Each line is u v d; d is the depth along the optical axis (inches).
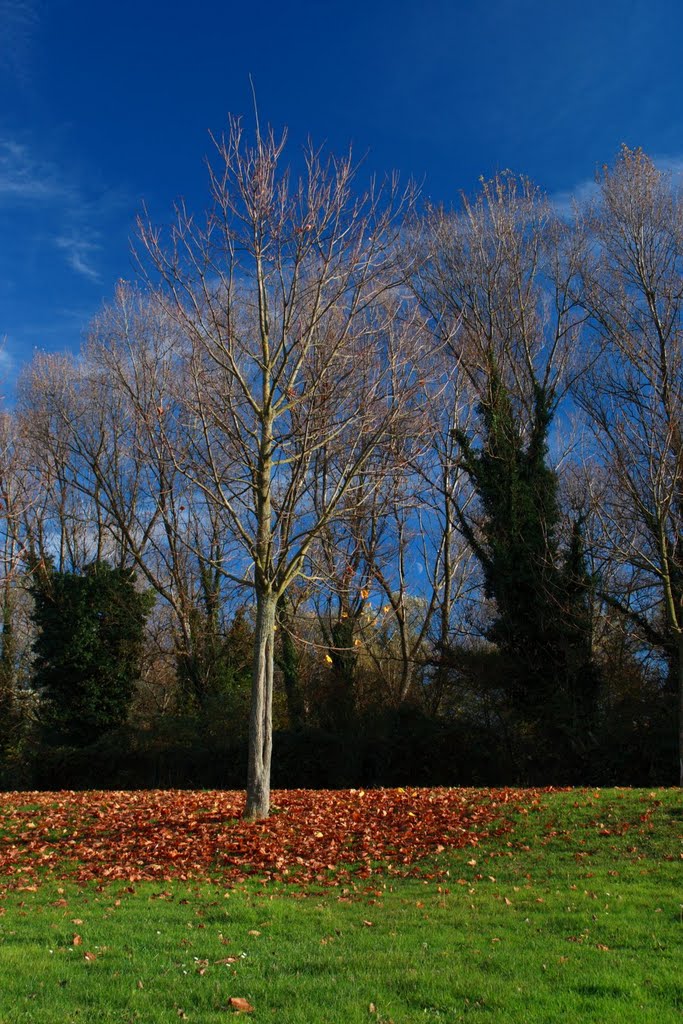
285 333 521.3
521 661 909.2
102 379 1083.3
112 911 338.3
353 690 1041.5
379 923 319.3
